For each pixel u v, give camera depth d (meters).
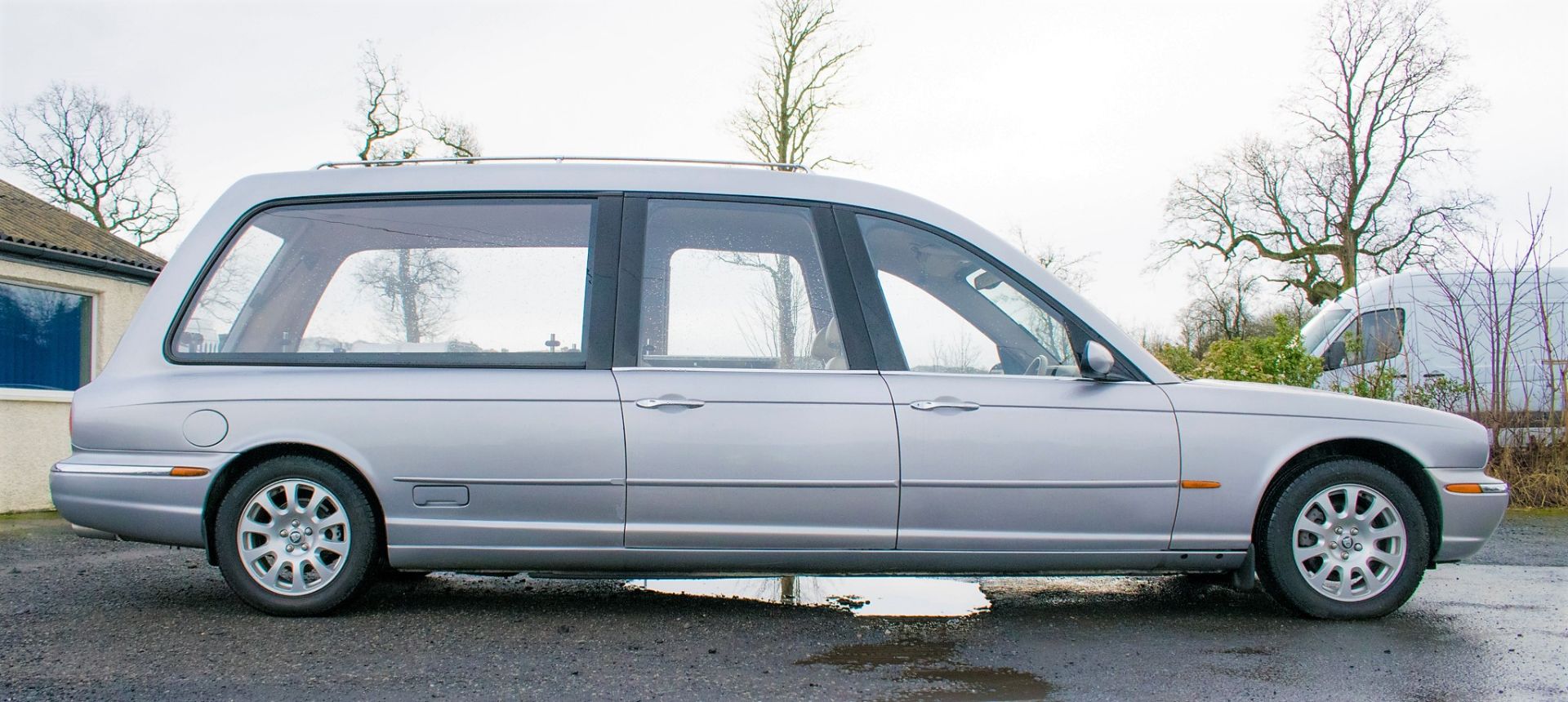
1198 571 4.24
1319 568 4.27
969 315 4.26
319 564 4.15
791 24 25.22
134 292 12.63
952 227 4.36
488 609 4.43
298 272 4.30
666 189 4.34
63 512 4.17
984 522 4.06
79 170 29.48
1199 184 34.06
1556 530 7.32
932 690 3.31
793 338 4.20
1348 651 3.78
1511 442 9.49
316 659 3.62
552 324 4.18
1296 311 32.25
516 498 4.04
